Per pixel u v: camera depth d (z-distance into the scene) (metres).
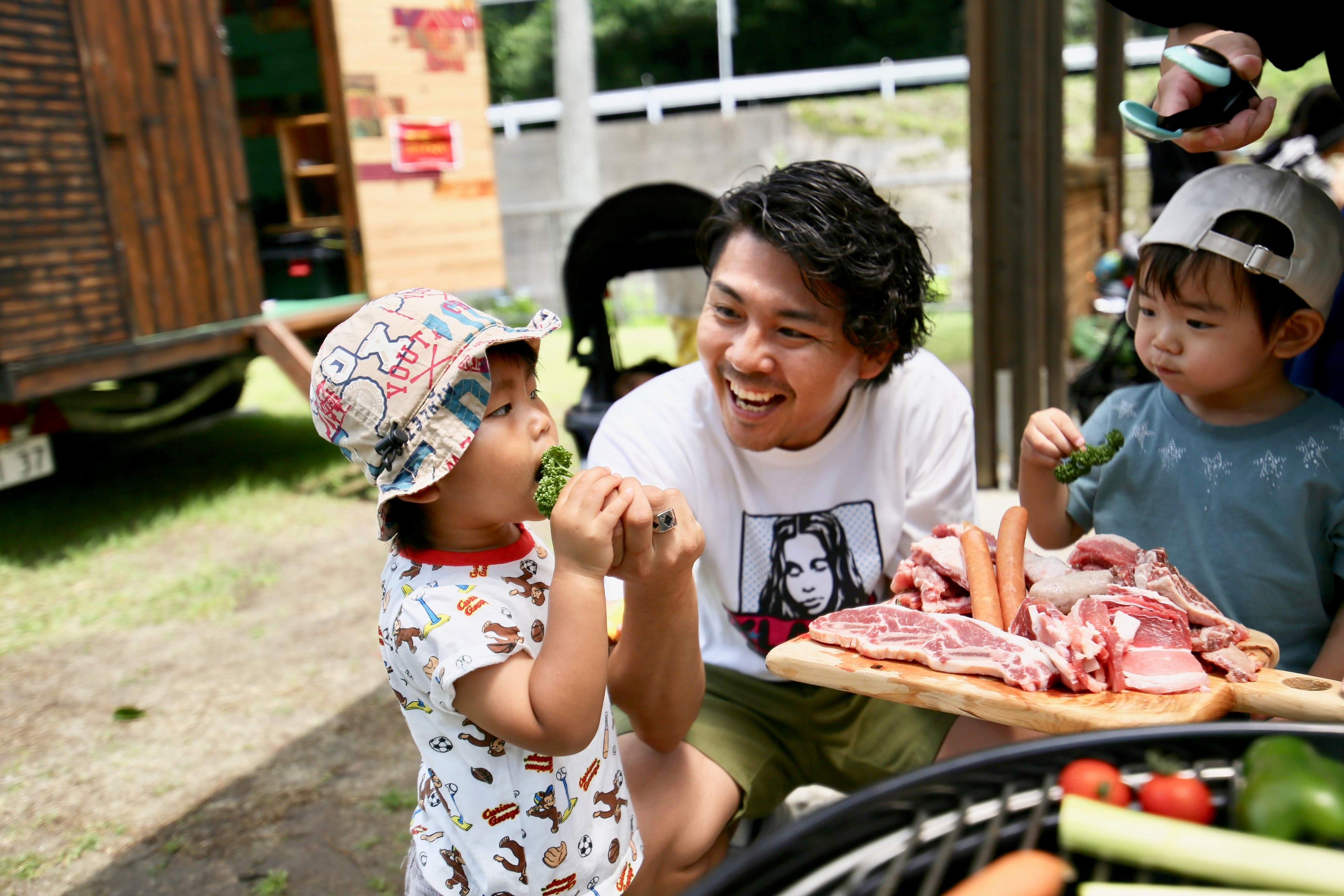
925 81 20.09
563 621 1.43
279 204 9.68
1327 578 1.93
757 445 1.95
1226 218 1.78
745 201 1.82
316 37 8.71
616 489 1.49
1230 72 1.74
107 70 5.72
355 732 3.42
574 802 1.59
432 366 1.46
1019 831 0.96
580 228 4.32
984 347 5.12
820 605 2.13
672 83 27.53
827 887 0.89
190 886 2.62
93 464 7.49
